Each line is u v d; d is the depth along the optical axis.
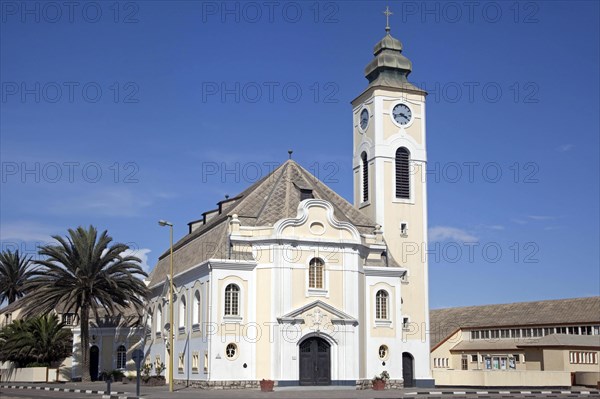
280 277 63.00
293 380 61.75
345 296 64.69
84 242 75.12
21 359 86.81
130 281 75.88
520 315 104.88
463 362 105.12
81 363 85.00
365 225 72.88
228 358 61.84
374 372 66.62
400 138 78.25
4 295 125.31
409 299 75.06
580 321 94.19
